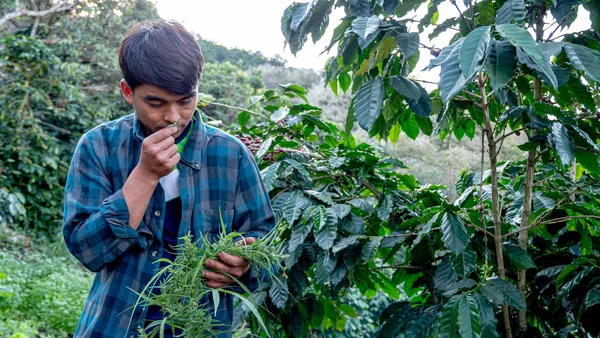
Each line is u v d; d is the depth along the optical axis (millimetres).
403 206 1887
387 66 1612
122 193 1042
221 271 1067
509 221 1807
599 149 1497
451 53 1188
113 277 1106
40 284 5023
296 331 1804
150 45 1003
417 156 9656
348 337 4168
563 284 1635
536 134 1653
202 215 1146
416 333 1581
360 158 1876
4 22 8305
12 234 7023
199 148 1160
